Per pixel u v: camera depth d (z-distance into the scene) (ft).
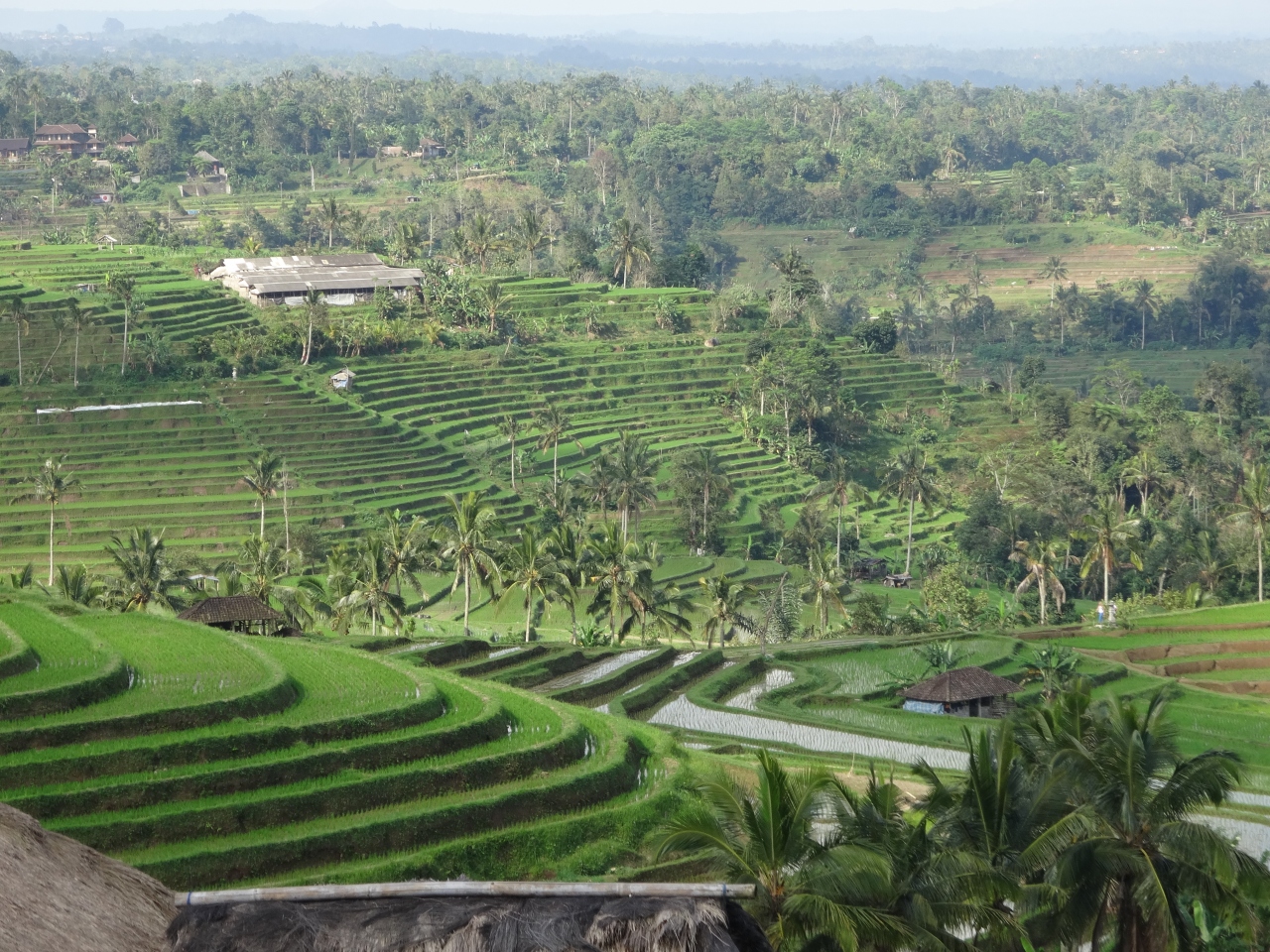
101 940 53.31
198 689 185.88
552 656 298.35
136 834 146.61
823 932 105.19
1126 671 304.50
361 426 526.98
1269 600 413.39
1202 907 128.88
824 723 252.21
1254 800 207.21
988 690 270.05
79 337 545.03
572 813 174.09
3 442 481.46
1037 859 116.67
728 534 517.96
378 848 155.74
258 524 456.04
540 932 45.16
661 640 388.16
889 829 116.47
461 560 350.23
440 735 181.88
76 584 306.76
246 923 45.16
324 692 197.16
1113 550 403.75
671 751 201.36
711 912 46.14
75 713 170.71
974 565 488.85
